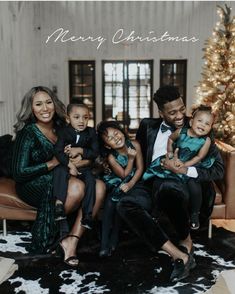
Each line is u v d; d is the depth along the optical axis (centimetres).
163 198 210
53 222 226
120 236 263
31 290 190
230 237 260
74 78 844
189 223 213
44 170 229
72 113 236
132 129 870
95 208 227
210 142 227
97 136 244
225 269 212
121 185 227
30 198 238
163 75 836
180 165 219
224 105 407
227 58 406
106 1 804
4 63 539
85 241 253
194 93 830
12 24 599
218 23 433
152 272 210
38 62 820
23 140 238
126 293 186
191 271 209
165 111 235
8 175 280
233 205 246
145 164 249
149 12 808
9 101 564
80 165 234
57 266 217
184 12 804
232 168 242
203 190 230
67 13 809
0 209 247
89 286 194
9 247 245
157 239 205
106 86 851
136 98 855
